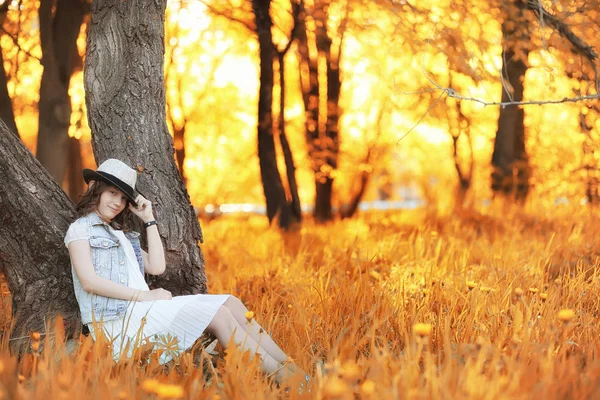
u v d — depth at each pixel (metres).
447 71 10.23
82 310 3.89
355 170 14.27
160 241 4.26
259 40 11.83
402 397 2.68
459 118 12.80
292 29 11.58
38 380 2.97
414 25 7.41
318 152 12.84
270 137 12.26
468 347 3.20
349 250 7.23
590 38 6.37
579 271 5.40
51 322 4.00
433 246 7.45
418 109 11.98
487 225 9.16
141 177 4.39
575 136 11.34
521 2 6.71
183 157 16.53
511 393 2.72
